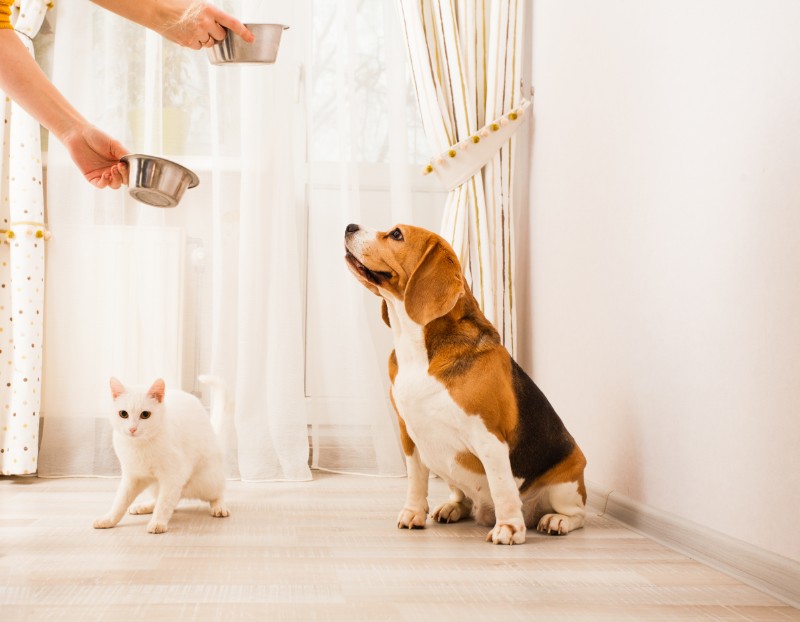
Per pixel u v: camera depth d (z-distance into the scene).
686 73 1.81
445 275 1.86
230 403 2.57
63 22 2.81
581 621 1.25
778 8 1.47
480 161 2.85
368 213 3.06
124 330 2.81
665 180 1.91
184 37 1.80
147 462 1.89
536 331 2.86
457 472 1.93
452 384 1.83
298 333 2.82
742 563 1.53
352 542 1.80
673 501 1.86
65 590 1.36
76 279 2.79
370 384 2.88
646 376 1.99
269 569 1.53
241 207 2.82
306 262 2.97
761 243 1.51
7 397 2.69
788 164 1.43
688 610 1.33
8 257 2.73
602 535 1.94
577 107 2.50
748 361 1.55
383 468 2.85
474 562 1.63
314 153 2.97
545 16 2.84
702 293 1.73
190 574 1.48
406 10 2.89
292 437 2.77
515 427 1.92
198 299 2.93
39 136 2.73
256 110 2.82
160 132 2.85
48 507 2.18
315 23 3.02
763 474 1.50
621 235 2.15
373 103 3.06
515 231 2.99
